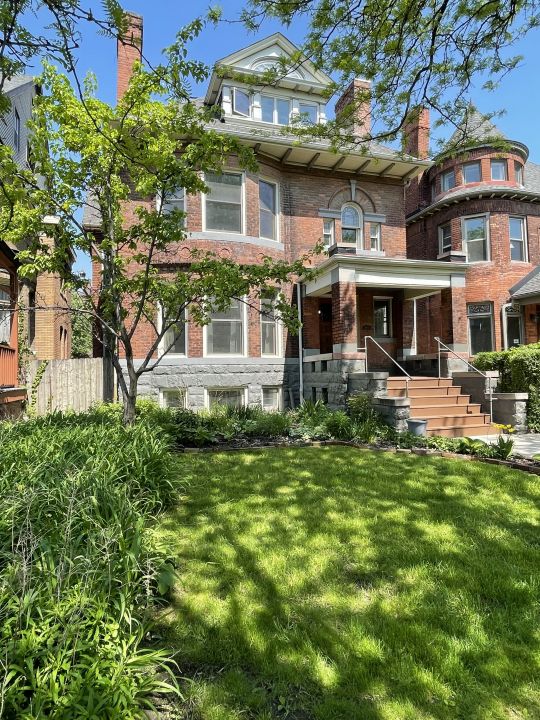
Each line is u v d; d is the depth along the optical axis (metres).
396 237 13.91
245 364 11.95
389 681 2.14
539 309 14.71
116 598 2.38
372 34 6.05
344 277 10.45
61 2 2.62
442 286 11.40
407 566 3.23
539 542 3.65
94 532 2.72
